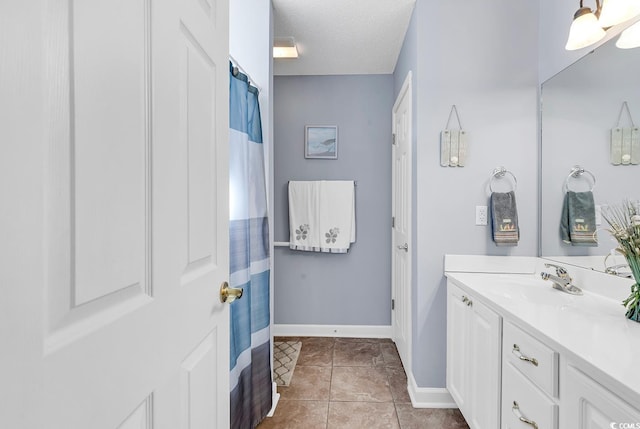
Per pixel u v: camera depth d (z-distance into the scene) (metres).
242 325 1.50
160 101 0.59
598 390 0.74
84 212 0.42
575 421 0.83
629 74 1.26
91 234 0.43
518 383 1.10
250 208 1.62
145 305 0.55
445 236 1.83
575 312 1.12
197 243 0.76
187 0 0.70
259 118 1.72
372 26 2.12
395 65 2.67
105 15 0.45
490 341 1.29
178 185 0.66
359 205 2.86
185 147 0.70
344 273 2.88
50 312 0.37
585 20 1.24
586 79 1.46
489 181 1.81
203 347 0.80
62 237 0.39
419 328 1.85
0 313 0.32
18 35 0.33
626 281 1.23
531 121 1.80
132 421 0.51
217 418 0.88
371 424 1.69
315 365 2.34
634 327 0.98
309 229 2.79
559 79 1.63
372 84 2.84
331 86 2.85
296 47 2.39
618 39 1.30
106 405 0.45
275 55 2.46
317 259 2.88
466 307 1.54
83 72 0.42
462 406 1.59
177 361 0.66
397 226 2.59
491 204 1.78
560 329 0.97
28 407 0.34
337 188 2.76
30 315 0.34
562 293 1.39
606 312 1.12
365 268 2.87
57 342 0.38
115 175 0.48
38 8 0.35
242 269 1.48
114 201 0.47
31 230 0.35
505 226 1.73
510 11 1.80
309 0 1.88
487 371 1.32
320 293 2.88
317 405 1.86
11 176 0.33
